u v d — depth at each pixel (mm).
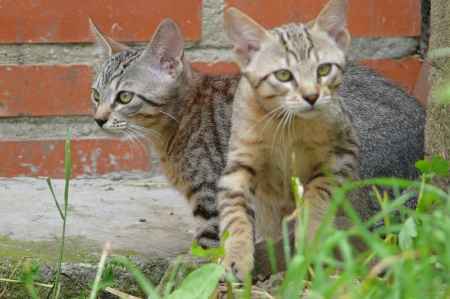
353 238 5027
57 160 6859
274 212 5570
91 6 6781
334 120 5207
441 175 4875
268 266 5180
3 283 5141
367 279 3508
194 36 6840
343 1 5344
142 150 6863
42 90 6809
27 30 6758
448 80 5109
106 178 6883
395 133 6051
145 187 6684
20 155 6832
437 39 5273
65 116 6844
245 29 5328
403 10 6867
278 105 5152
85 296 5141
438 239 3643
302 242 3682
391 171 5996
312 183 5238
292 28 5363
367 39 6898
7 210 6055
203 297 4031
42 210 6078
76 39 6793
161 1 6812
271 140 5234
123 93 5980
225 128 5859
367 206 5793
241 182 5250
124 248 5441
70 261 5184
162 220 6016
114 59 6148
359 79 6191
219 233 5379
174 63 6051
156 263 5219
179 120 6012
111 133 6070
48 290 5137
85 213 6062
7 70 6766
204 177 5832
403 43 6910
